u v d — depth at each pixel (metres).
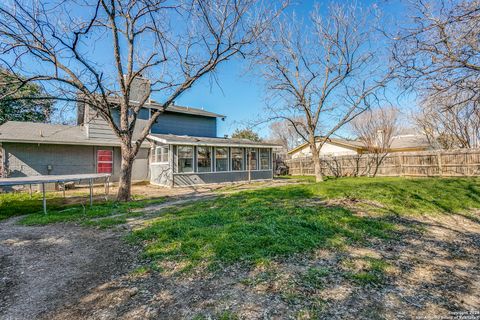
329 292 2.55
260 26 8.59
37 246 4.04
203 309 2.26
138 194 10.05
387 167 15.09
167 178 12.82
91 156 13.81
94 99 7.63
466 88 4.49
